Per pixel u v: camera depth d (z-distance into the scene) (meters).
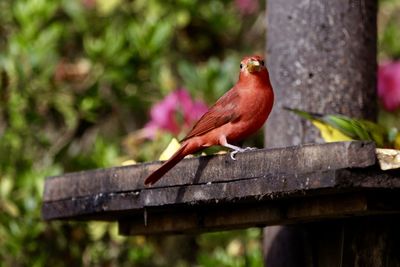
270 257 10.36
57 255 13.52
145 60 13.87
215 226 8.76
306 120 9.93
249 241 13.45
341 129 8.76
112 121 14.99
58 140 14.27
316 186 7.15
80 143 14.53
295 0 10.16
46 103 13.90
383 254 8.62
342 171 7.04
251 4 15.23
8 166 13.61
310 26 10.08
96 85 13.88
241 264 12.56
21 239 13.09
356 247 8.68
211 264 12.66
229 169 7.72
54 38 13.86
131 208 8.40
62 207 9.05
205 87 13.47
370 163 7.02
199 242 13.88
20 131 13.78
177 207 8.34
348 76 10.02
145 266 14.11
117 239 13.73
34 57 13.65
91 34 14.62
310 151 7.23
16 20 14.63
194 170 7.94
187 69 13.62
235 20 14.99
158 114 13.09
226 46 14.99
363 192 7.46
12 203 13.19
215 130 8.24
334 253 9.05
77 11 14.62
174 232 9.42
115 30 14.46
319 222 9.07
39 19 13.95
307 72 10.05
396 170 7.10
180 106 13.06
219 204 8.15
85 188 8.84
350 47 10.04
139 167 8.38
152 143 13.40
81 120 14.43
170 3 14.45
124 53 13.84
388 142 8.81
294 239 10.17
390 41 15.76
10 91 13.66
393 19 16.39
